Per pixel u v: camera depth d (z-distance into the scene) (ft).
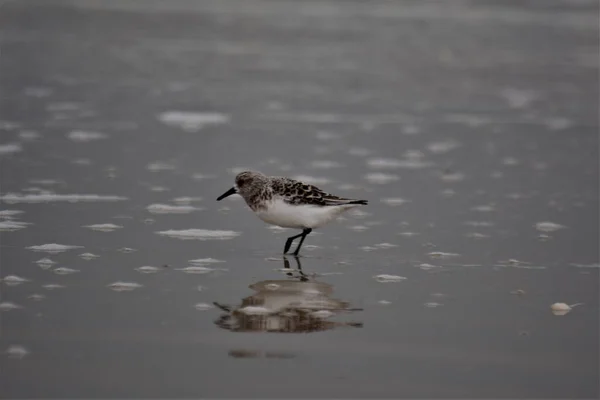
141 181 52.70
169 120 74.13
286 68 105.09
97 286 33.45
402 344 28.73
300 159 61.05
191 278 34.91
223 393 24.85
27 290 32.60
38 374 25.67
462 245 41.39
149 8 156.46
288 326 30.01
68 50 112.78
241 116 77.00
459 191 53.01
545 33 139.33
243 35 130.62
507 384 25.91
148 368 26.30
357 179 55.52
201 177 54.39
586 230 44.52
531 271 37.35
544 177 57.26
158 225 43.09
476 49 122.93
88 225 42.42
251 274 35.78
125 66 102.78
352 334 29.43
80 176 53.16
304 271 36.50
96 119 72.95
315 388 25.35
